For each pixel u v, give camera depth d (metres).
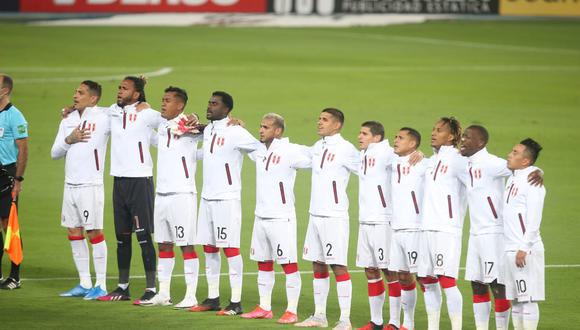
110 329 38.31
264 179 41.53
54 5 151.25
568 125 92.00
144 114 44.09
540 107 101.06
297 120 90.31
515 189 37.28
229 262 42.53
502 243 38.16
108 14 153.62
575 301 45.44
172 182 43.31
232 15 158.62
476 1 164.62
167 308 42.97
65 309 41.97
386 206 40.28
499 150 80.56
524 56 135.50
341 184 40.69
